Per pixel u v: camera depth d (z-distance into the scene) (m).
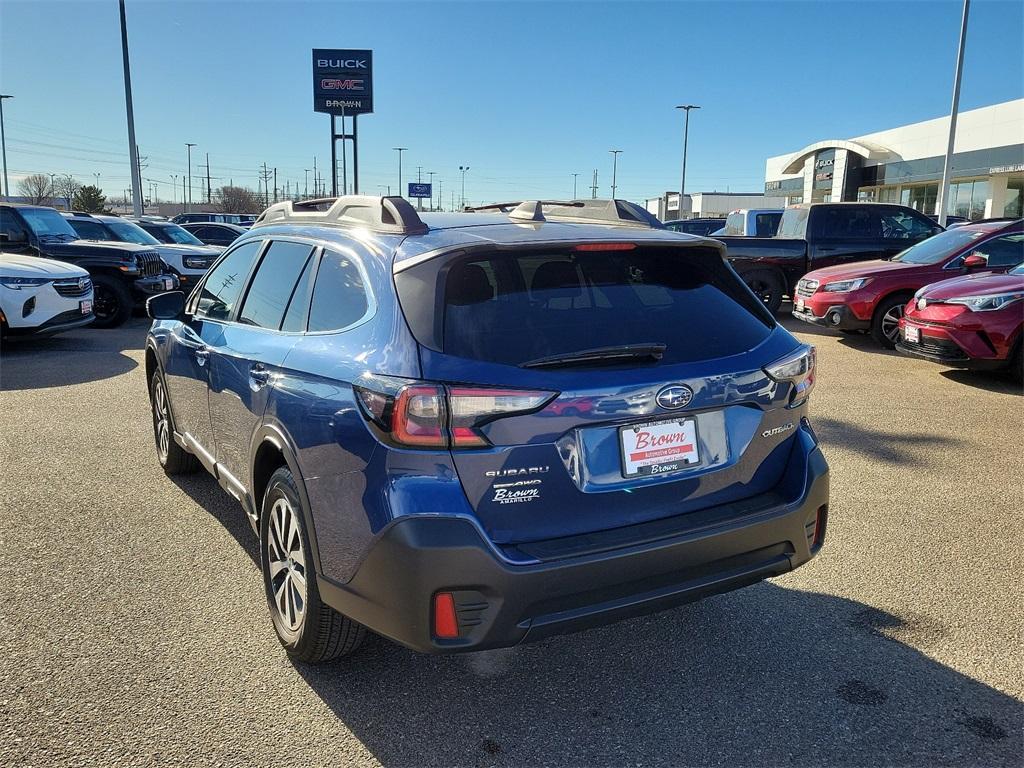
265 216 4.33
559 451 2.52
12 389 8.02
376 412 2.49
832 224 13.82
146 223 19.31
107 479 5.25
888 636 3.39
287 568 3.12
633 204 3.75
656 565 2.60
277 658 3.19
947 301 8.23
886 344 10.74
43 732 2.69
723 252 3.24
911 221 13.93
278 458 3.23
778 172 54.97
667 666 3.18
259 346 3.42
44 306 10.19
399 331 2.58
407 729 2.77
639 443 2.64
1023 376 8.03
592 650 3.30
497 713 2.87
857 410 7.30
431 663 3.19
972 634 3.40
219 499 4.91
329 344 2.90
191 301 4.74
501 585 2.41
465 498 2.43
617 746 2.69
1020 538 4.40
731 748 2.68
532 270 2.77
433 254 2.67
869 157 42.19
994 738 2.72
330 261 3.21
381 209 3.09
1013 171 32.94
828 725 2.80
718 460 2.83
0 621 3.42
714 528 2.71
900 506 4.88
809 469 2.99
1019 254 10.42
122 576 3.87
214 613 3.53
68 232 14.19
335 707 2.88
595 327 2.69
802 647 3.31
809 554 3.01
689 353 2.78
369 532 2.49
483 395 2.41
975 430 6.59
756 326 3.04
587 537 2.58
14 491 5.01
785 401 2.97
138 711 2.82
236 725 2.76
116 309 13.36
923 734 2.75
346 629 2.94
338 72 46.56
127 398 7.63
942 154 37.09
